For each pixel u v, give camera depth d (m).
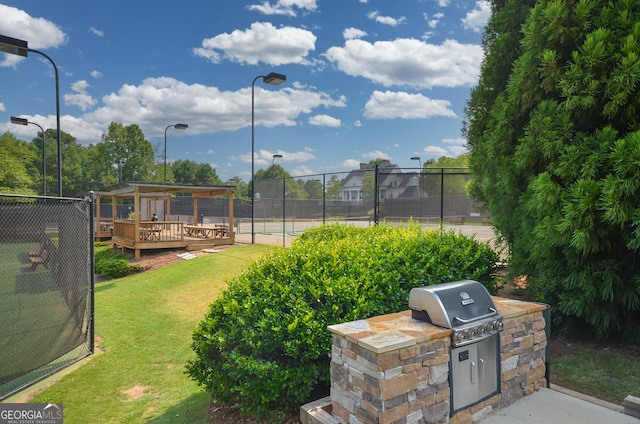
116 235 18.41
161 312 7.81
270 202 19.69
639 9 4.05
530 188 4.75
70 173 53.66
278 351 3.48
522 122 5.20
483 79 6.43
